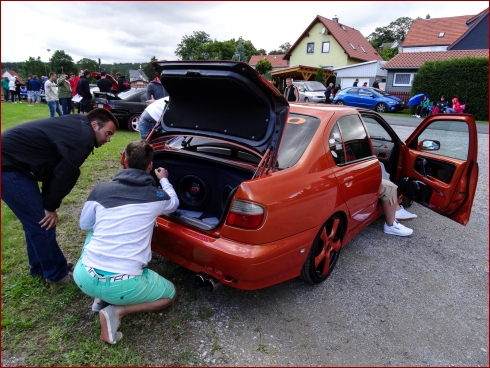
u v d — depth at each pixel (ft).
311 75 98.27
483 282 10.89
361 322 8.77
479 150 31.55
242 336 8.04
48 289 9.09
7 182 8.06
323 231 9.55
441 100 62.39
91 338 7.64
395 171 14.66
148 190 7.68
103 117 8.64
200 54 223.71
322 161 9.34
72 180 8.21
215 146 10.75
